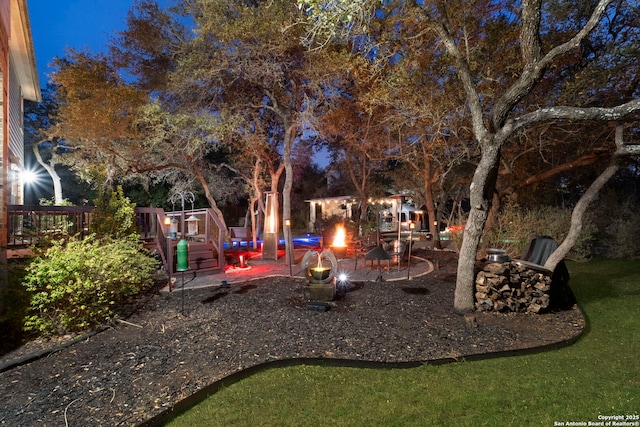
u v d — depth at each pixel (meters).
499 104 5.09
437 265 8.84
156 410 2.87
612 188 12.20
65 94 10.60
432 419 2.71
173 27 9.96
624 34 7.04
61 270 4.64
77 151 11.20
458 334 4.47
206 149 11.59
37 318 4.53
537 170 11.15
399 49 7.47
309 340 4.24
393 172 18.03
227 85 9.86
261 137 10.76
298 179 26.19
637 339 4.44
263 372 3.52
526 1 4.70
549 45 7.33
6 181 5.27
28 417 2.80
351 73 8.54
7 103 5.49
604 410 2.81
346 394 3.09
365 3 4.62
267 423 2.69
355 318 4.98
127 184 17.97
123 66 10.46
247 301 5.81
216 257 9.20
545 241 6.62
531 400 2.97
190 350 4.01
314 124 9.36
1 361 3.89
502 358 3.85
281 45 8.42
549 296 5.60
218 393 3.14
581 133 8.20
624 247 10.90
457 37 7.49
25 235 6.30
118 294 5.39
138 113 9.46
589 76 6.50
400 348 4.04
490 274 5.53
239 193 21.91
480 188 5.20
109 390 3.20
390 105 8.01
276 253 10.39
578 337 4.50
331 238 14.52
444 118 7.85
